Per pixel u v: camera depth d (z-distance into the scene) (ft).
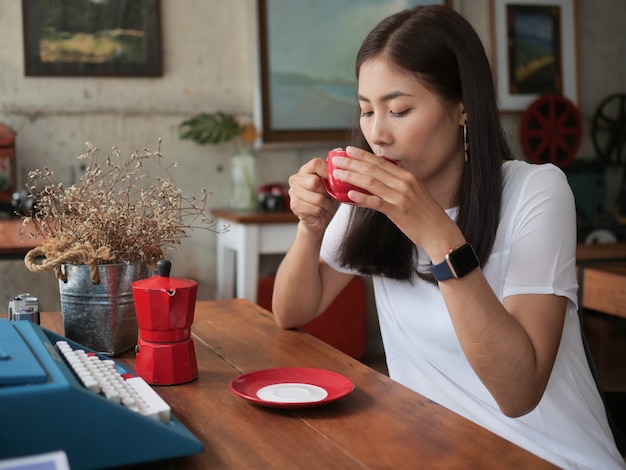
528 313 4.00
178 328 3.95
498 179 4.37
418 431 3.27
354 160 3.65
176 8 12.70
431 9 4.26
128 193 4.58
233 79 13.09
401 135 4.18
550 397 4.33
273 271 13.69
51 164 12.31
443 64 4.14
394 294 4.98
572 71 14.69
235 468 2.87
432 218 3.65
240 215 11.52
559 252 4.15
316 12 13.15
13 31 11.98
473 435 3.22
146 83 12.65
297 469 2.87
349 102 13.35
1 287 12.34
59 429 2.63
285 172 13.52
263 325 5.33
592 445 4.28
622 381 11.84
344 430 3.29
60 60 12.15
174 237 4.69
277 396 3.66
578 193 14.67
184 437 2.84
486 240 4.37
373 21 13.38
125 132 12.62
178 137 12.88
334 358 4.47
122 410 2.72
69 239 4.41
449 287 3.72
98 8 12.23
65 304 4.48
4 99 12.02
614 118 15.14
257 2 12.85
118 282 4.40
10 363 2.81
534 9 14.39
